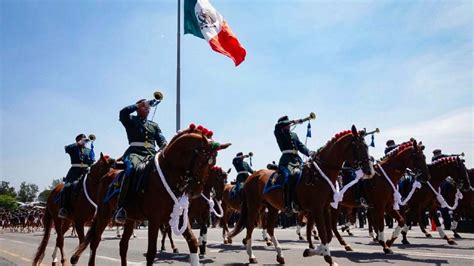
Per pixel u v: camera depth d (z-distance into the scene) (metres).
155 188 6.90
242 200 11.47
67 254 14.15
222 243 16.98
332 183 9.23
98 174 9.59
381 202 11.90
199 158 6.65
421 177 12.47
